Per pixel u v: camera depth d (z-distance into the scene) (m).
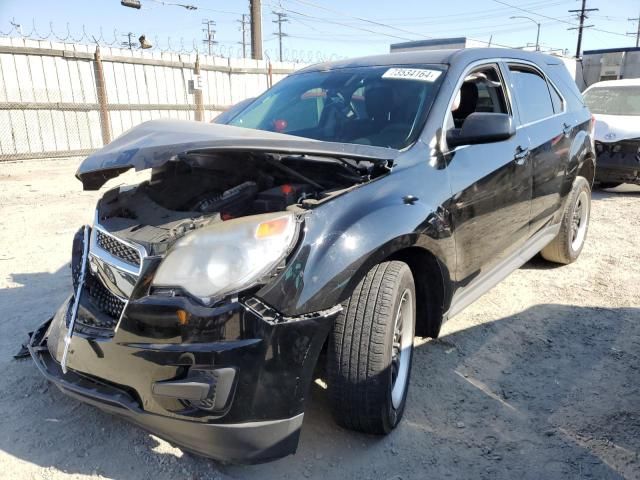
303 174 2.87
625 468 2.49
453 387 3.16
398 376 2.77
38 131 12.55
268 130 3.66
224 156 2.87
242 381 2.11
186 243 2.20
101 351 2.32
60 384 2.50
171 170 3.06
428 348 3.61
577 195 4.98
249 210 2.53
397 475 2.47
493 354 3.55
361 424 2.58
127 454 2.60
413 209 2.67
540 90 4.56
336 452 2.62
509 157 3.62
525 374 3.31
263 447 2.20
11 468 2.50
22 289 4.58
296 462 2.54
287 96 3.96
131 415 2.29
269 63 17.22
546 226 4.54
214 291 2.12
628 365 3.40
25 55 12.12
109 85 13.71
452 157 3.13
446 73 3.48
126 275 2.32
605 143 8.34
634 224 6.87
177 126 2.74
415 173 2.85
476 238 3.28
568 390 3.13
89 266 2.57
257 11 23.39
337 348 2.48
